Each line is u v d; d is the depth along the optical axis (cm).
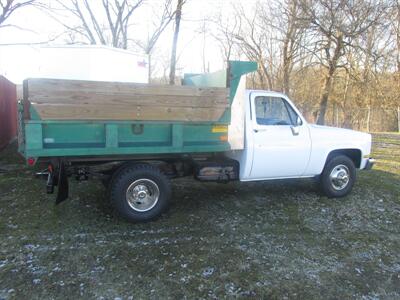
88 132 444
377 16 1555
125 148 461
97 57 620
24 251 405
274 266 390
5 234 448
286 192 655
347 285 358
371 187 715
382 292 348
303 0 1518
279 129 575
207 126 505
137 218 486
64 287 337
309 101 2311
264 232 480
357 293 345
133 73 666
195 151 501
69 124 433
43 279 349
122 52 650
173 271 371
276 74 1948
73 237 444
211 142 511
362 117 2808
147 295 328
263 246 438
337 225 516
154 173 492
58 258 391
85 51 617
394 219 550
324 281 364
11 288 332
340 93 2648
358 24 1527
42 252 404
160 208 499
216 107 502
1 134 1056
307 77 2219
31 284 340
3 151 1048
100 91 440
